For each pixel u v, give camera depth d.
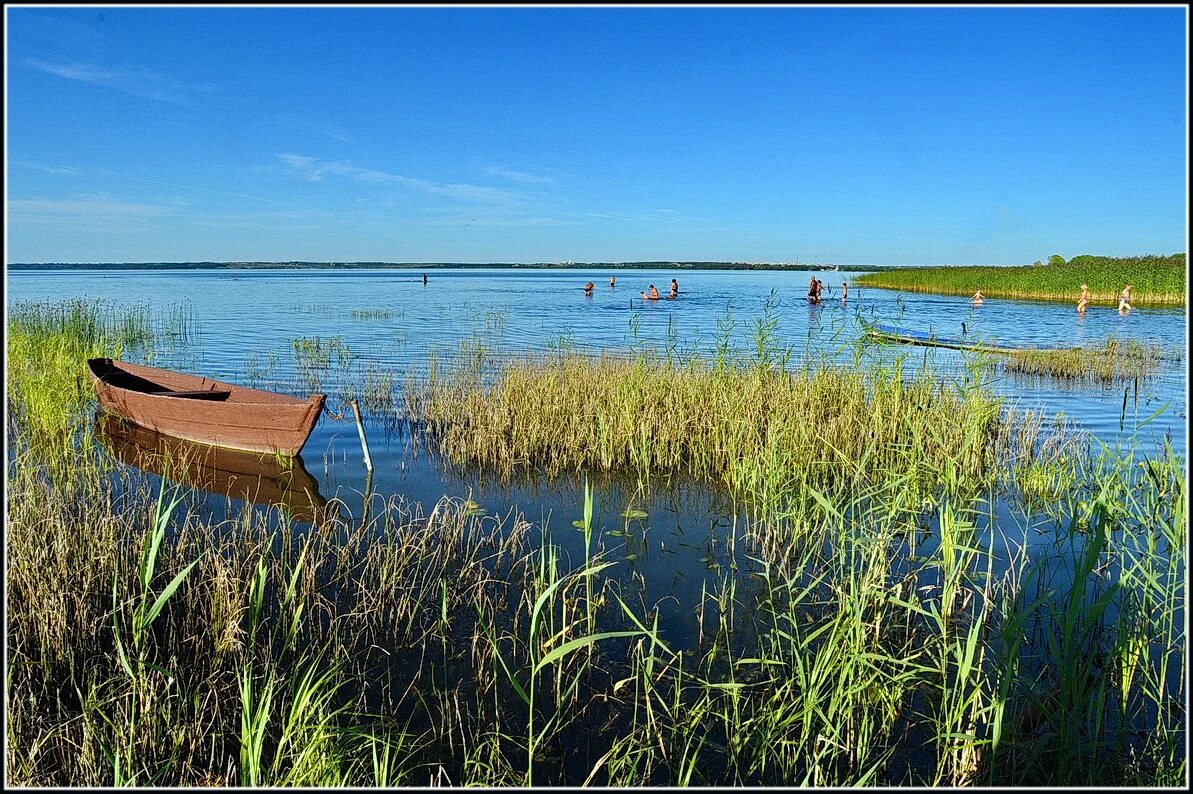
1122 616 5.89
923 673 6.00
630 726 5.55
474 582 7.62
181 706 5.35
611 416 12.28
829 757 5.17
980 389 12.93
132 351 24.03
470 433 12.91
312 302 51.22
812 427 11.59
